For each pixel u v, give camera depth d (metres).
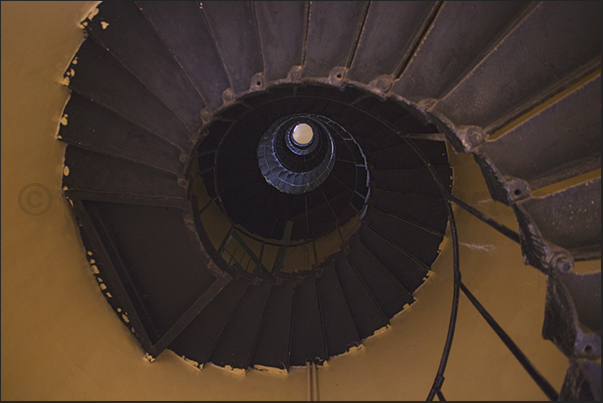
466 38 2.72
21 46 2.68
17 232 2.90
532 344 3.29
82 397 2.93
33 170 3.06
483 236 4.36
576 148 2.44
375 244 5.42
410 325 4.68
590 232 2.35
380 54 2.91
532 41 2.53
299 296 5.05
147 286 3.97
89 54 3.13
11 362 2.64
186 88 3.27
